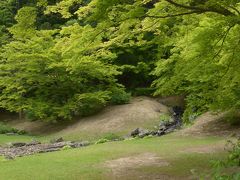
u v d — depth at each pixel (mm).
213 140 14297
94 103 23859
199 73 9609
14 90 23828
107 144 14969
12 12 31422
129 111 22719
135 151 12602
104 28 7781
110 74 23016
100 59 23312
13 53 21797
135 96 27938
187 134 16359
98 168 10258
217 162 3668
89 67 21656
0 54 23375
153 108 23797
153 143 14336
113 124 20953
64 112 22047
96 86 24453
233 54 8445
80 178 9273
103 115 23016
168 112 23750
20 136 20953
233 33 8352
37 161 11641
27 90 23234
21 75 22078
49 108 22531
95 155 12156
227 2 7379
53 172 9953
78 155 12359
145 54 27344
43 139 19688
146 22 8391
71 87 23219
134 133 18391
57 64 20594
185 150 12359
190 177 8930
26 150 15492
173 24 9758
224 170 7980
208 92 10461
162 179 8992
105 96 22344
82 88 23734
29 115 24469
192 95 11719
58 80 22719
